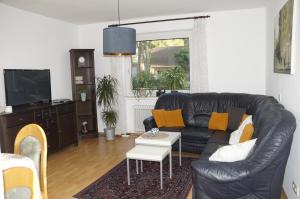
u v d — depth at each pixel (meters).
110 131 5.36
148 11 4.80
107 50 3.17
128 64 5.70
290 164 2.53
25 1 3.92
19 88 4.16
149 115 5.57
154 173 3.53
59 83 5.32
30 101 4.38
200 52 5.02
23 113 3.78
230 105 4.40
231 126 4.06
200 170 2.08
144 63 5.64
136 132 5.76
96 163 4.00
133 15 5.12
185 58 5.33
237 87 4.98
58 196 2.94
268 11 4.37
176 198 2.83
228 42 4.94
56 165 3.96
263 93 4.82
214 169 2.05
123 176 3.45
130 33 3.19
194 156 4.19
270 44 4.17
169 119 4.54
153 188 3.08
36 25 4.70
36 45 4.70
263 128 2.19
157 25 5.38
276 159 1.96
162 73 5.52
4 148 3.52
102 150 4.68
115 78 5.68
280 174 2.02
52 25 5.12
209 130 4.21
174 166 3.76
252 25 4.77
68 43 5.62
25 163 1.84
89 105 5.82
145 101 5.61
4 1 3.89
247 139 2.67
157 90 5.55
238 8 4.72
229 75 5.00
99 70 5.92
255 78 4.85
